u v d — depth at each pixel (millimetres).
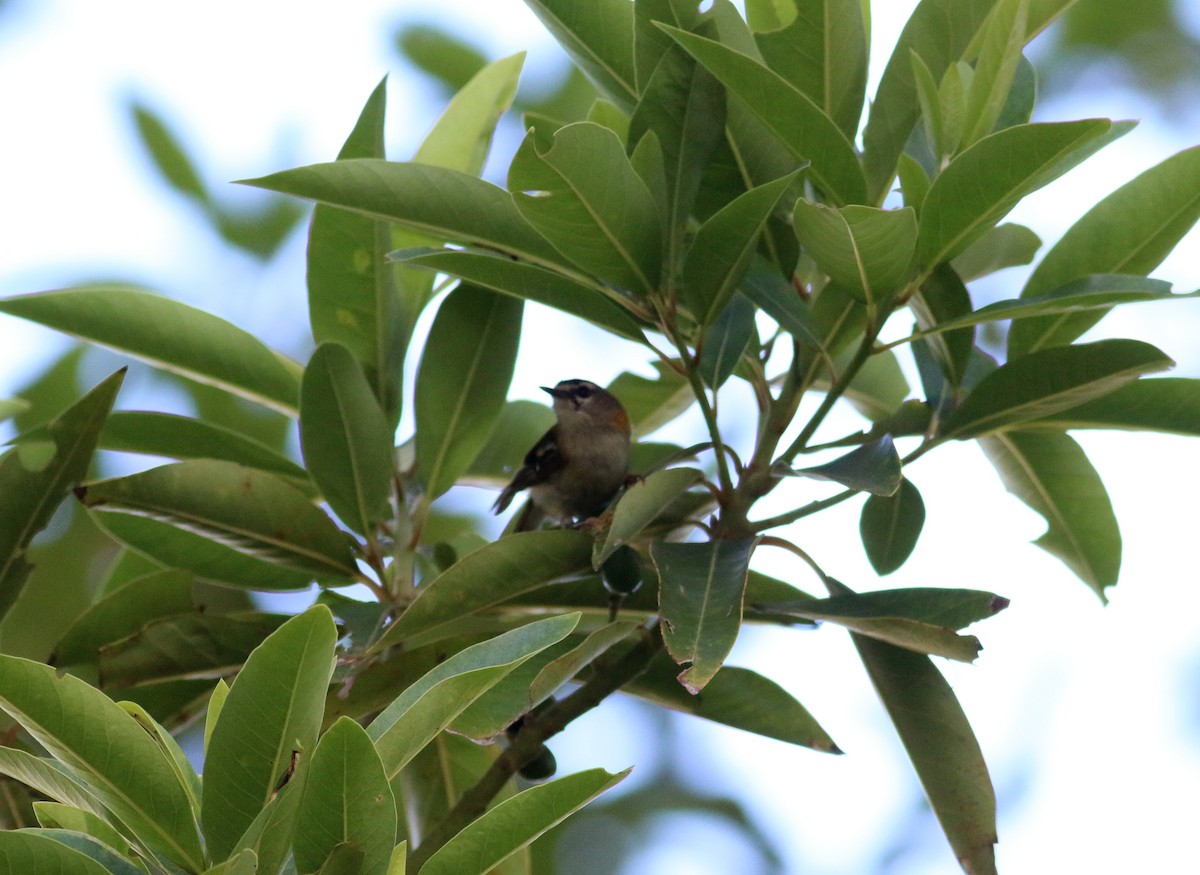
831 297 6707
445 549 7207
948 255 5801
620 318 6129
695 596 5227
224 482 6180
